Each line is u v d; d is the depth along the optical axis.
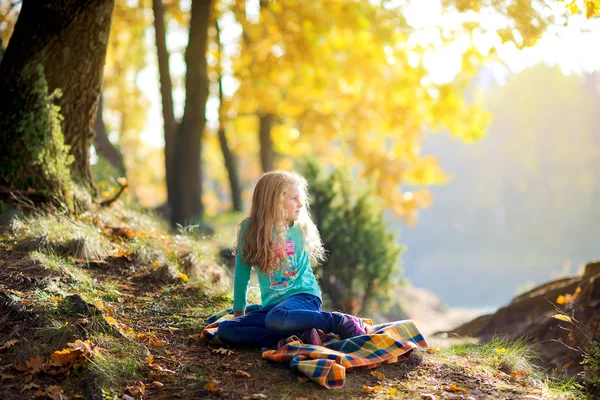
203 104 12.53
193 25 12.37
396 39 12.41
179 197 12.40
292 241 4.02
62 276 4.57
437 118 15.69
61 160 6.30
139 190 33.59
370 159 20.09
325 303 9.76
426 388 3.58
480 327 7.61
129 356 3.67
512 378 3.95
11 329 3.81
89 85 6.73
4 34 10.13
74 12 6.36
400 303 20.78
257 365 3.73
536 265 69.50
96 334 3.81
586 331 5.49
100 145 13.39
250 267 4.04
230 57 16.98
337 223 9.84
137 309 4.47
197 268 5.59
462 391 3.56
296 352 3.65
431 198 20.95
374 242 9.91
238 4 14.50
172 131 12.98
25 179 6.10
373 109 17.42
